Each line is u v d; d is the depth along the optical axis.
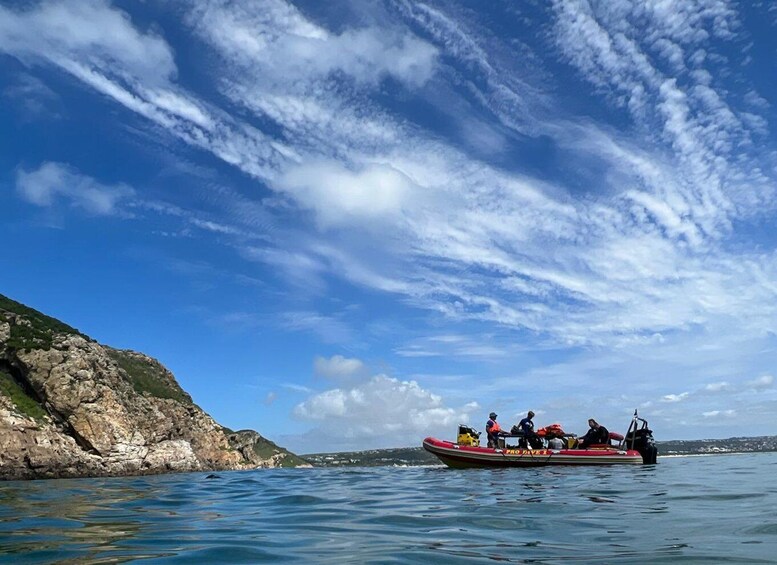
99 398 49.47
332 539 7.24
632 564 5.32
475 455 24.88
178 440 55.78
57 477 42.81
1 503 13.81
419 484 16.64
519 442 25.48
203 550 6.57
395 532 7.71
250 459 71.69
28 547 6.89
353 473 24.69
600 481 16.03
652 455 26.25
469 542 6.79
